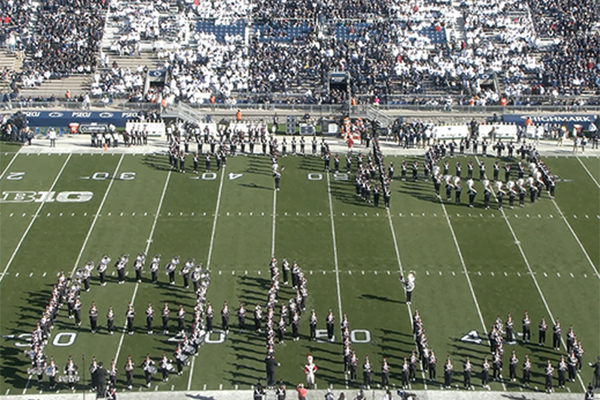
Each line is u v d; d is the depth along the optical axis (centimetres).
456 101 8925
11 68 9200
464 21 9938
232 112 8581
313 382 4912
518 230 6475
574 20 9969
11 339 5250
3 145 7756
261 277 5875
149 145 7862
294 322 5262
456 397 4869
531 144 7994
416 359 5056
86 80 9075
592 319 5503
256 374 5025
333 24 9838
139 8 9944
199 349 5209
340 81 8906
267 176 7262
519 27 9838
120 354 5159
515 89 8956
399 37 9650
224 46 9450
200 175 7256
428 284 5819
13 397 4819
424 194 6981
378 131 8100
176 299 5669
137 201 6806
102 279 5769
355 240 6309
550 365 4888
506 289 5781
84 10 9938
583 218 6656
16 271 5903
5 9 9856
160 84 9138
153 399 4828
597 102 8788
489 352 5194
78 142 7912
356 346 5231
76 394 4862
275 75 9031
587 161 7631
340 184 7138
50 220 6525
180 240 6288
